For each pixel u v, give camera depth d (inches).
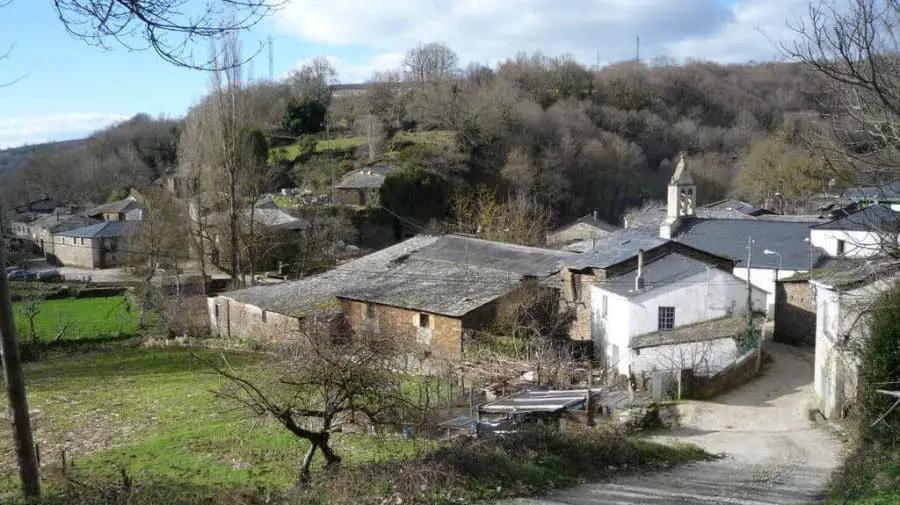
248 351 1366.9
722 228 1608.0
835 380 816.9
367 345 493.4
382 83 3863.2
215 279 1923.0
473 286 1251.8
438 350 1157.7
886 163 385.1
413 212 2561.5
